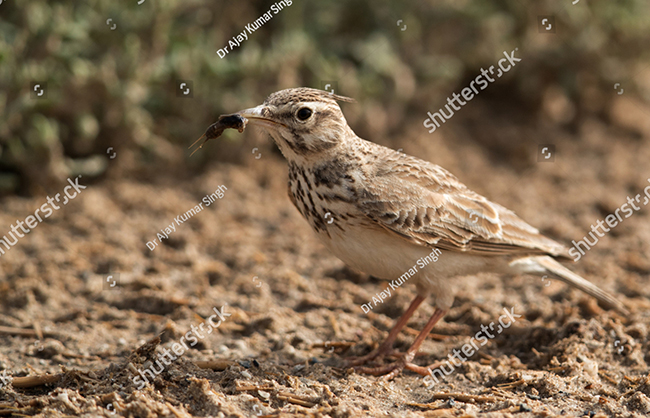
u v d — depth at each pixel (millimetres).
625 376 8508
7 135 13945
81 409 7035
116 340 9883
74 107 14297
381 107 16125
